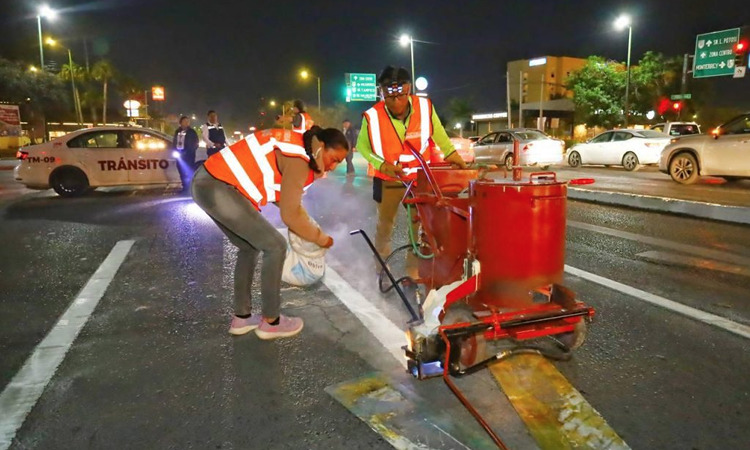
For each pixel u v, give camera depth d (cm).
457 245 333
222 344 352
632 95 4072
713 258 560
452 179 367
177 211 892
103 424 261
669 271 513
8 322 390
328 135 329
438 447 240
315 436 250
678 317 394
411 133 408
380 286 449
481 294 299
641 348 341
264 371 314
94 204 981
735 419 262
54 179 1077
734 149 1111
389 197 430
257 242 340
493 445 241
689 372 310
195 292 460
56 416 268
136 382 302
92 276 507
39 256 584
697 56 2892
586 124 4309
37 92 4438
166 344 352
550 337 348
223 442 246
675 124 2212
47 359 330
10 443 246
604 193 962
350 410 271
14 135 3634
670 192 1057
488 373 307
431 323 295
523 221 279
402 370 313
